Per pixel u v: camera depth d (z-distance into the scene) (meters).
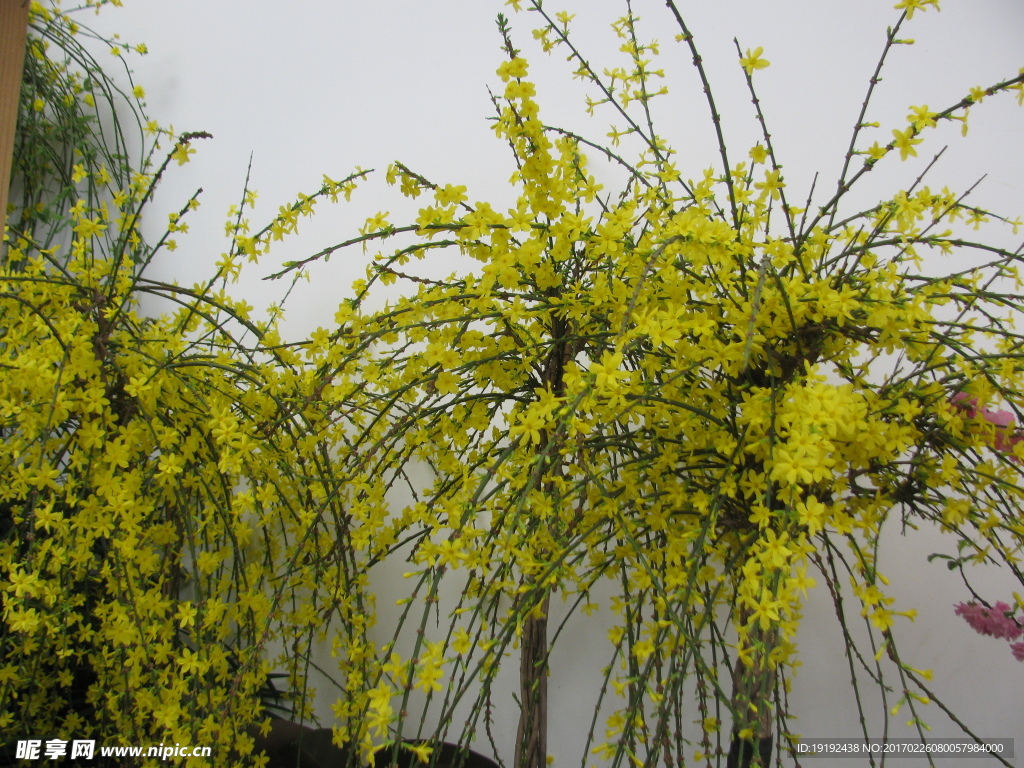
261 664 0.89
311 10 1.35
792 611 0.73
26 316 0.81
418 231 0.73
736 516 0.72
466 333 0.78
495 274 0.69
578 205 0.73
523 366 0.77
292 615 1.00
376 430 0.98
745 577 0.60
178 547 0.94
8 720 0.92
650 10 1.17
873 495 0.69
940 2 1.06
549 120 1.21
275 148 1.35
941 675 0.99
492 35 1.24
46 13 1.34
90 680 1.12
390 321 0.81
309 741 1.03
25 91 1.32
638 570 0.70
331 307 1.28
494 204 1.21
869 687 1.01
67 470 0.81
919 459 0.65
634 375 0.65
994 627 0.81
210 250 1.37
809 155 1.09
